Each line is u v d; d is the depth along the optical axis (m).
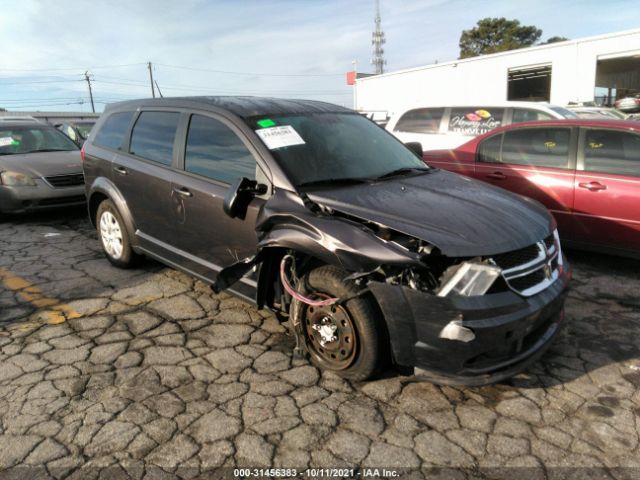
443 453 2.49
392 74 26.12
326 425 2.68
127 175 4.48
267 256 3.19
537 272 2.86
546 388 3.02
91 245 5.90
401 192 3.23
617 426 2.68
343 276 2.82
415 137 9.24
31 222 7.14
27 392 2.96
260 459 2.44
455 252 2.55
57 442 2.54
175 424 2.68
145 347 3.47
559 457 2.46
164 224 4.17
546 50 20.17
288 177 3.22
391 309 2.67
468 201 3.14
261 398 2.91
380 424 2.70
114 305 4.15
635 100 17.45
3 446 2.51
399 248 2.60
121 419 2.72
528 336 2.85
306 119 3.84
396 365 2.88
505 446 2.53
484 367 2.66
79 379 3.09
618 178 4.77
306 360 3.31
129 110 4.77
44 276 4.82
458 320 2.53
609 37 18.56
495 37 47.66
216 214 3.59
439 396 2.94
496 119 8.54
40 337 3.61
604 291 4.45
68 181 7.06
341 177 3.38
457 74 23.20
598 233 4.93
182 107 4.12
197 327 3.77
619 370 3.20
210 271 3.82
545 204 5.28
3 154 7.48
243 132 3.52
